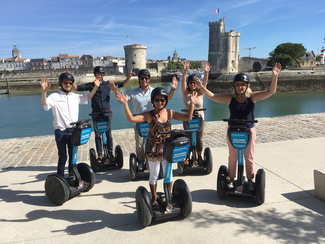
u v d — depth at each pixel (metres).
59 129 4.25
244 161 3.92
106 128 5.33
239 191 3.79
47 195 4.09
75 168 4.24
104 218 3.62
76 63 112.12
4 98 50.47
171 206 3.34
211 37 74.44
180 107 30.22
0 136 19.78
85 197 4.29
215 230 3.25
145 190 3.29
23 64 115.06
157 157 3.27
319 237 3.04
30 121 25.25
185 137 3.04
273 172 5.02
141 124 4.68
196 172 5.23
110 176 5.23
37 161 6.27
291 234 3.11
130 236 3.19
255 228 3.26
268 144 6.78
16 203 4.14
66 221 3.57
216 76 69.69
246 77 3.58
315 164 5.34
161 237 3.15
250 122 3.49
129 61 84.06
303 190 4.25
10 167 5.88
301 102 34.56
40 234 3.29
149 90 5.11
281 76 51.19
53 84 65.12
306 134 7.76
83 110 30.75
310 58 92.88
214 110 30.02
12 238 3.22
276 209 3.69
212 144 7.18
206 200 4.03
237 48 76.50
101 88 5.45
